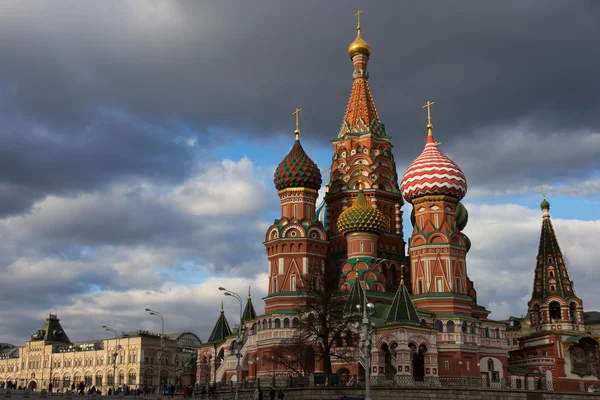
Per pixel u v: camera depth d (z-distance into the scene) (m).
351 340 94.94
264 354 108.31
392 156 133.62
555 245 129.88
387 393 84.81
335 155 133.75
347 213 115.94
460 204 130.62
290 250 115.19
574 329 124.56
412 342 97.38
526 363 124.69
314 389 83.50
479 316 117.38
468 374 105.88
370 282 111.31
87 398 91.75
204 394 101.94
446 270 112.50
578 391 89.50
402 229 128.88
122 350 182.38
